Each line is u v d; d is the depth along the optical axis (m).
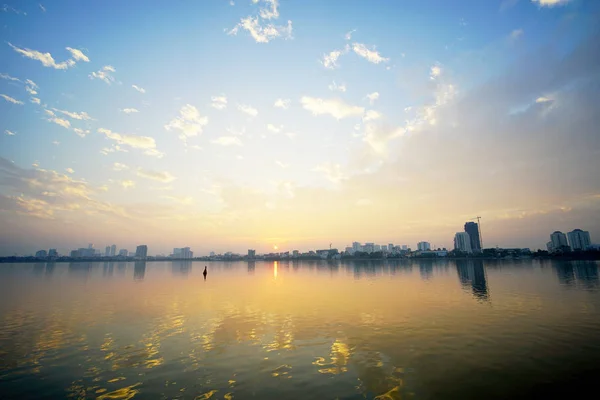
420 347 25.22
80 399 17.03
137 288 74.19
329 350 25.02
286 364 22.00
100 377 19.94
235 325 34.03
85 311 43.06
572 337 27.12
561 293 54.62
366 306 45.12
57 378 19.88
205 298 55.97
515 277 91.12
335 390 17.73
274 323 34.84
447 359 22.36
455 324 32.59
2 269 192.00
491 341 26.39
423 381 18.77
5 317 38.94
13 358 23.58
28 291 67.75
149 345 26.78
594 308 40.19
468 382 18.55
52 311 43.12
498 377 19.17
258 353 24.47
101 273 147.12
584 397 16.52
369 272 139.25
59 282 91.62
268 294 61.28
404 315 37.91
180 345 26.75
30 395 17.55
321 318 37.19
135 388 18.28
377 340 27.44
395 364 21.61
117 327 33.41
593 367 20.38
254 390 17.83
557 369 20.20
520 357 22.47
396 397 16.83
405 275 112.19
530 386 17.89
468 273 115.12
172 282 92.38
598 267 141.62
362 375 19.83
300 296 57.62
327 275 123.38
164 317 38.62
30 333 31.00
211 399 16.78
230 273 147.62
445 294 56.69
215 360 22.95
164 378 19.73
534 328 30.39
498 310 39.91
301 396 17.03
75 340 28.50
